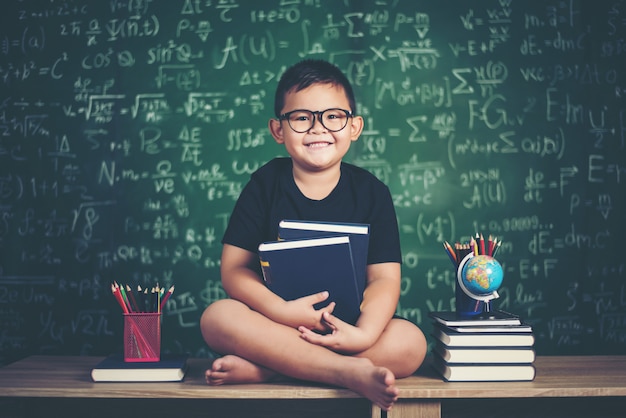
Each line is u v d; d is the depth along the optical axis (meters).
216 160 2.59
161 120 2.59
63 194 2.60
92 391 1.45
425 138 2.58
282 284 1.51
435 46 2.58
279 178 1.76
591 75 2.59
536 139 2.58
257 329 1.48
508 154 2.58
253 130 2.59
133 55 2.60
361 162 2.58
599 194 2.58
